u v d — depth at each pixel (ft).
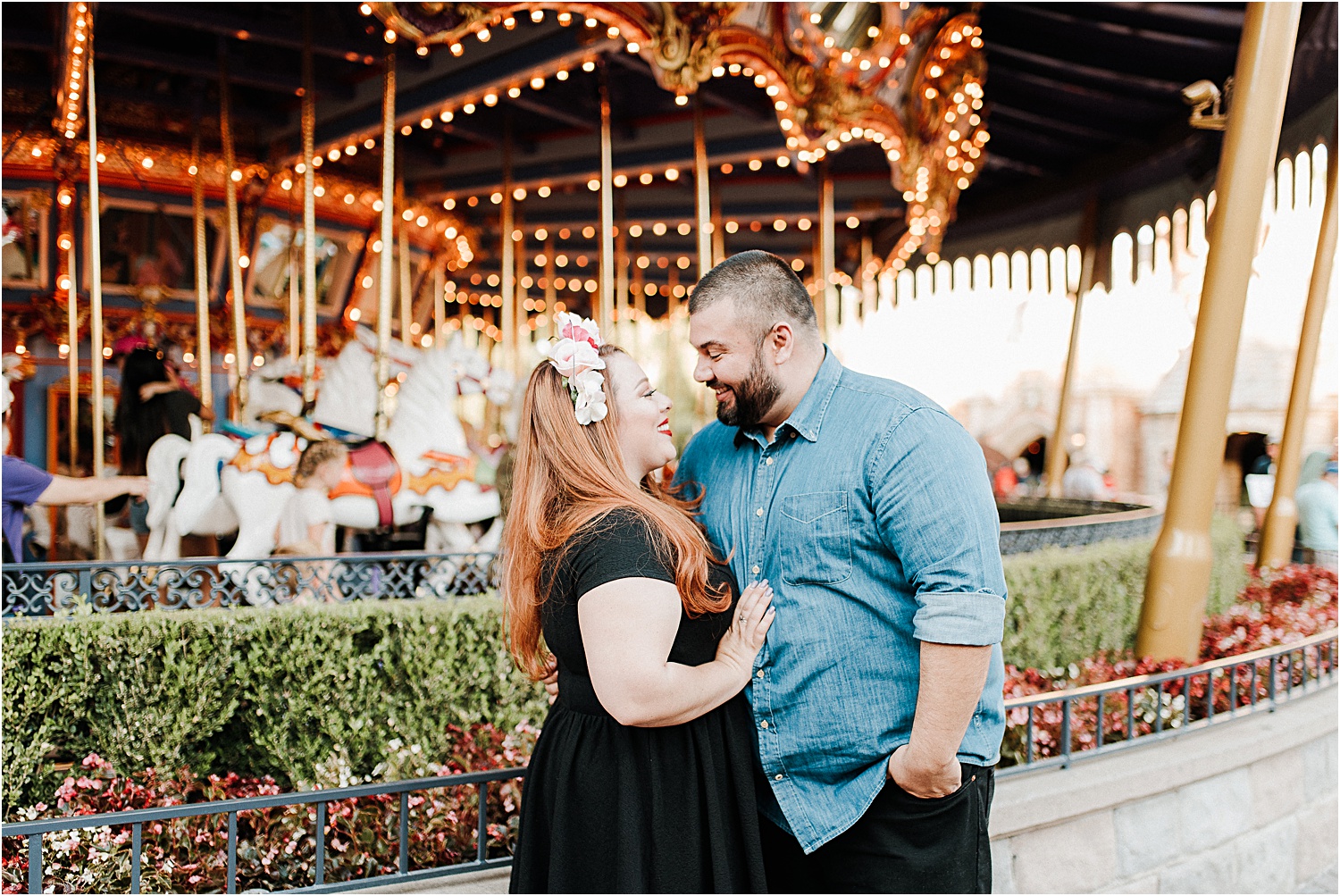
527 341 50.55
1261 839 9.20
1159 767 8.17
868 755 5.06
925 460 4.81
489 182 28.76
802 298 5.40
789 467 5.32
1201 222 27.50
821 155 21.06
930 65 20.16
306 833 7.89
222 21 18.29
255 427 19.49
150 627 9.33
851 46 17.74
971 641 4.57
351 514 15.93
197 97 23.17
